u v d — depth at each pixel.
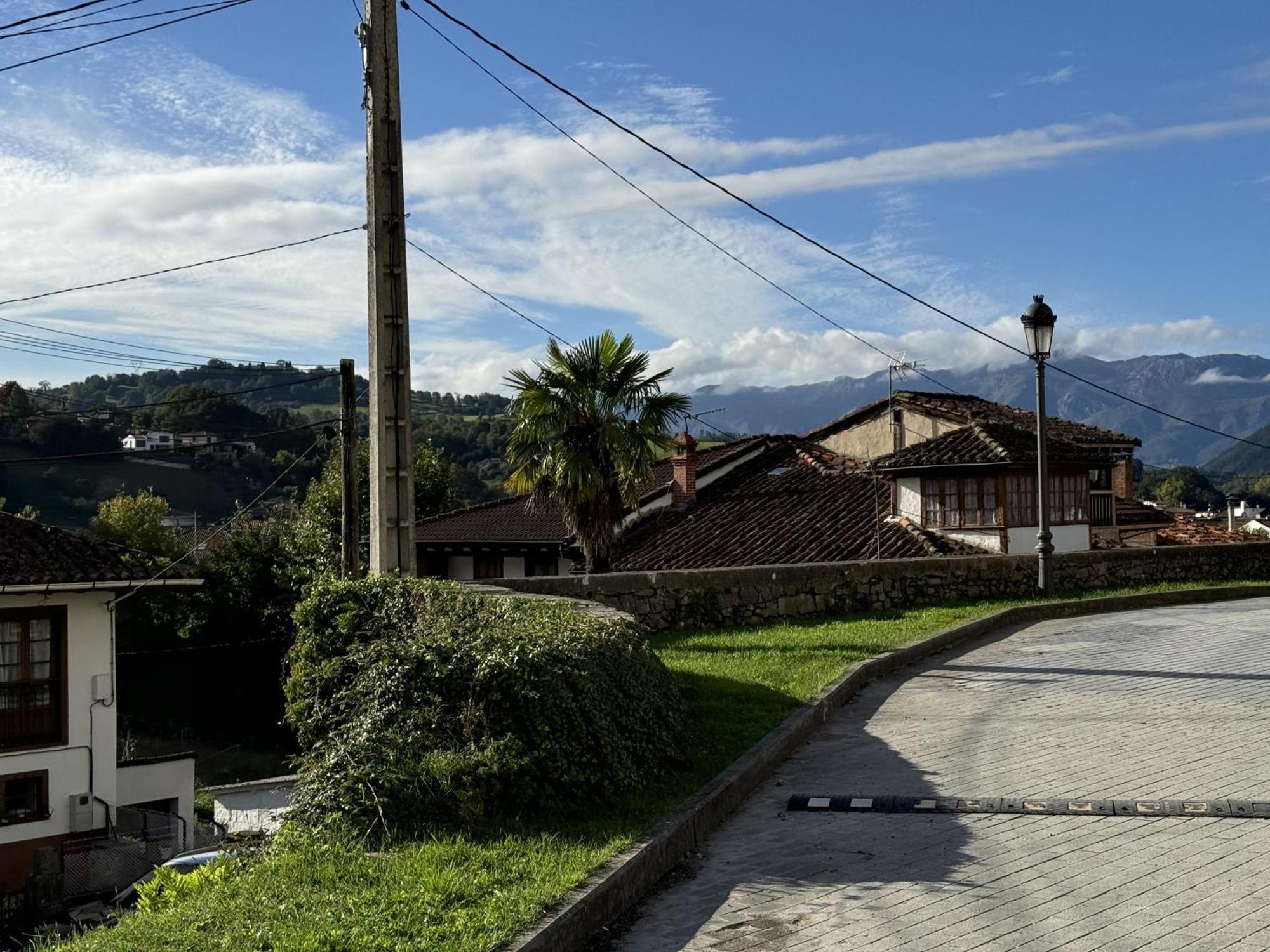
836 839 7.48
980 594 19.72
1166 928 5.65
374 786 7.45
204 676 33.41
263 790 24.89
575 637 8.80
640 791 7.97
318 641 9.52
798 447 35.97
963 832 7.50
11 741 19.11
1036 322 19.47
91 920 17.05
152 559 27.12
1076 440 31.53
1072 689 12.37
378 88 12.86
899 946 5.57
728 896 6.47
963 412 32.53
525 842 6.88
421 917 5.56
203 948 5.28
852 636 15.31
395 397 12.65
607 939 5.87
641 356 22.14
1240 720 10.57
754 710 10.77
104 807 19.98
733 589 17.06
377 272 12.68
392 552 12.48
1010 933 5.67
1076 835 7.31
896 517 28.28
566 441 21.56
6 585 18.36
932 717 11.17
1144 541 34.88
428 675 8.27
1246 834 7.18
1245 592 21.59
